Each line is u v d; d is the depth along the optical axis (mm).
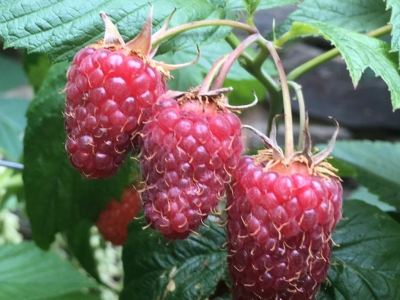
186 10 136
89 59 103
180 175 99
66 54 130
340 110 398
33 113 188
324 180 107
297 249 106
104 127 103
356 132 401
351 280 144
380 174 202
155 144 101
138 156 109
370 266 146
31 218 190
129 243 165
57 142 187
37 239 192
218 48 219
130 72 102
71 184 186
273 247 104
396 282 142
